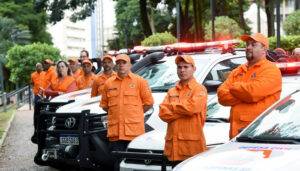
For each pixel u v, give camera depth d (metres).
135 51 13.99
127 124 9.28
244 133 6.56
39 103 11.90
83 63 13.86
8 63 43.81
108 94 9.42
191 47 11.96
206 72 10.48
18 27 63.47
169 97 7.83
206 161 5.84
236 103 7.48
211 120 9.10
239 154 5.84
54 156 10.55
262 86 7.26
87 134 9.92
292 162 5.47
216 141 8.17
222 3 46.97
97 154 9.90
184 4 43.66
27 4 72.19
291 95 7.00
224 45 11.24
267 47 7.46
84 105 10.43
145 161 8.32
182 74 7.68
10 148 15.43
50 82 16.06
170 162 7.79
